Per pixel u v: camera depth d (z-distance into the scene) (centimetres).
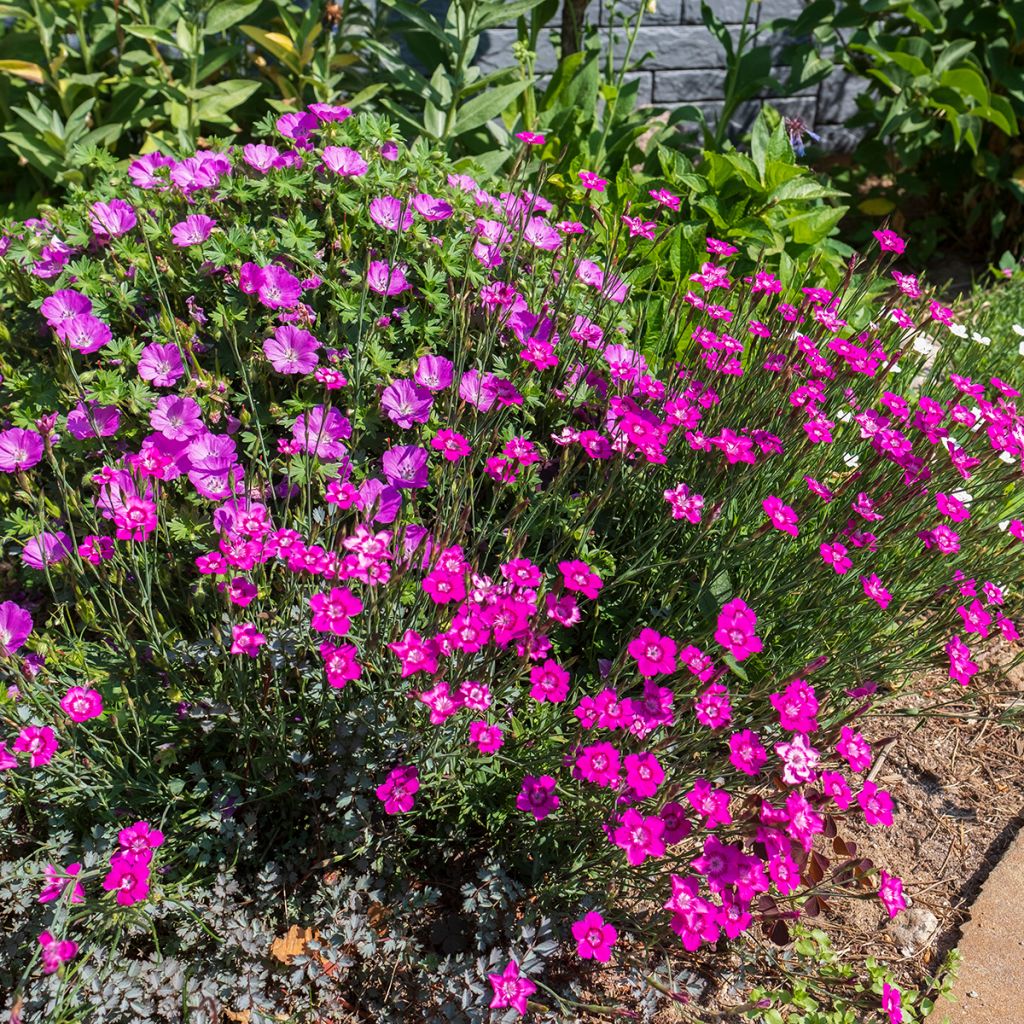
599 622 225
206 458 203
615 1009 165
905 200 502
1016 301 395
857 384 260
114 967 163
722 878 162
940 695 255
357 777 178
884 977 187
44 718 179
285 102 380
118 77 379
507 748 192
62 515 211
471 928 185
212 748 193
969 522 250
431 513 221
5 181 393
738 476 221
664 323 276
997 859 219
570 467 219
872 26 444
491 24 355
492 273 245
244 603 178
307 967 169
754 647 171
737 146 526
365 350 220
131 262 232
